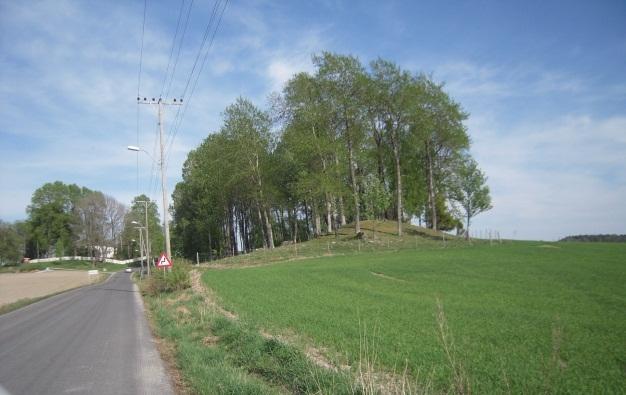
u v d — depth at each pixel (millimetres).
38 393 8836
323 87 52625
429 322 14922
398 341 11977
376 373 9047
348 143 55094
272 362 9781
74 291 47625
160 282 32875
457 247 47812
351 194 54500
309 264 40688
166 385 9102
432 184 61688
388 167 67312
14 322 21656
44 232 125750
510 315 16141
